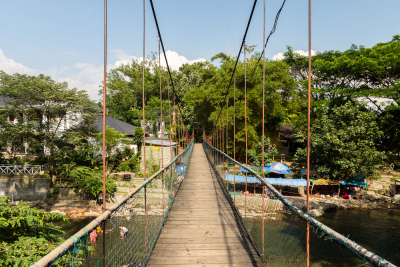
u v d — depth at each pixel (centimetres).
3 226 465
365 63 1811
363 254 113
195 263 305
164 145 1992
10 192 1673
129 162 1825
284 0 244
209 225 435
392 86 1833
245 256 323
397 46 1870
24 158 2014
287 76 2223
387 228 1135
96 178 1580
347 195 1577
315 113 2297
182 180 830
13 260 402
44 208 1583
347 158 1570
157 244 359
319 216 1303
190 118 3216
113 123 2347
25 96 1559
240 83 2058
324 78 2389
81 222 1355
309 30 175
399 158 2270
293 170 2019
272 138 2675
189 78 3622
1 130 1588
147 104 3522
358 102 1897
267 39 293
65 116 1772
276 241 337
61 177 1680
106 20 203
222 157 858
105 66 199
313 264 562
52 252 117
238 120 2036
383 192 1611
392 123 2061
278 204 751
